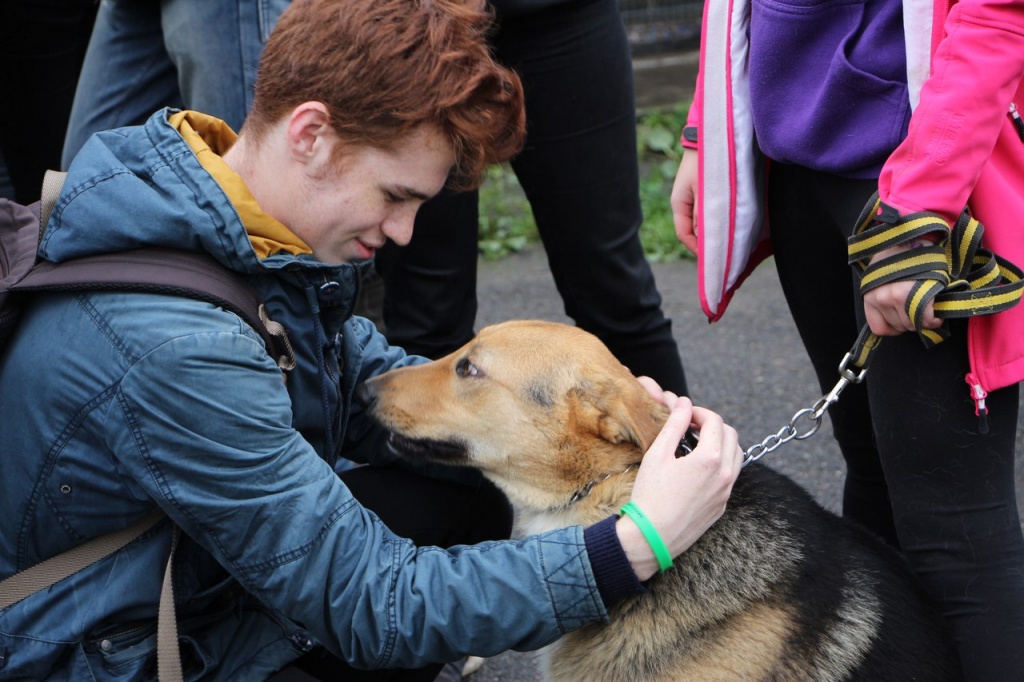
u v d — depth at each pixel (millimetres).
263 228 1795
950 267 1925
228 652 1956
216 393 1674
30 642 1782
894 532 2682
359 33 1706
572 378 2297
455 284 3217
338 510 1776
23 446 1769
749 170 2336
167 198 1724
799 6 2086
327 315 1971
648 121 7438
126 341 1680
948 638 2164
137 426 1679
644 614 2180
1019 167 2002
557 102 3021
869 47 2021
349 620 1768
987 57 1781
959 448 2049
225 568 1824
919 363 2039
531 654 3059
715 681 2125
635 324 3324
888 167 1903
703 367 4754
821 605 2166
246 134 1854
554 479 2350
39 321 1767
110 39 3115
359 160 1776
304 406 1977
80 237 1734
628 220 3221
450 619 1761
